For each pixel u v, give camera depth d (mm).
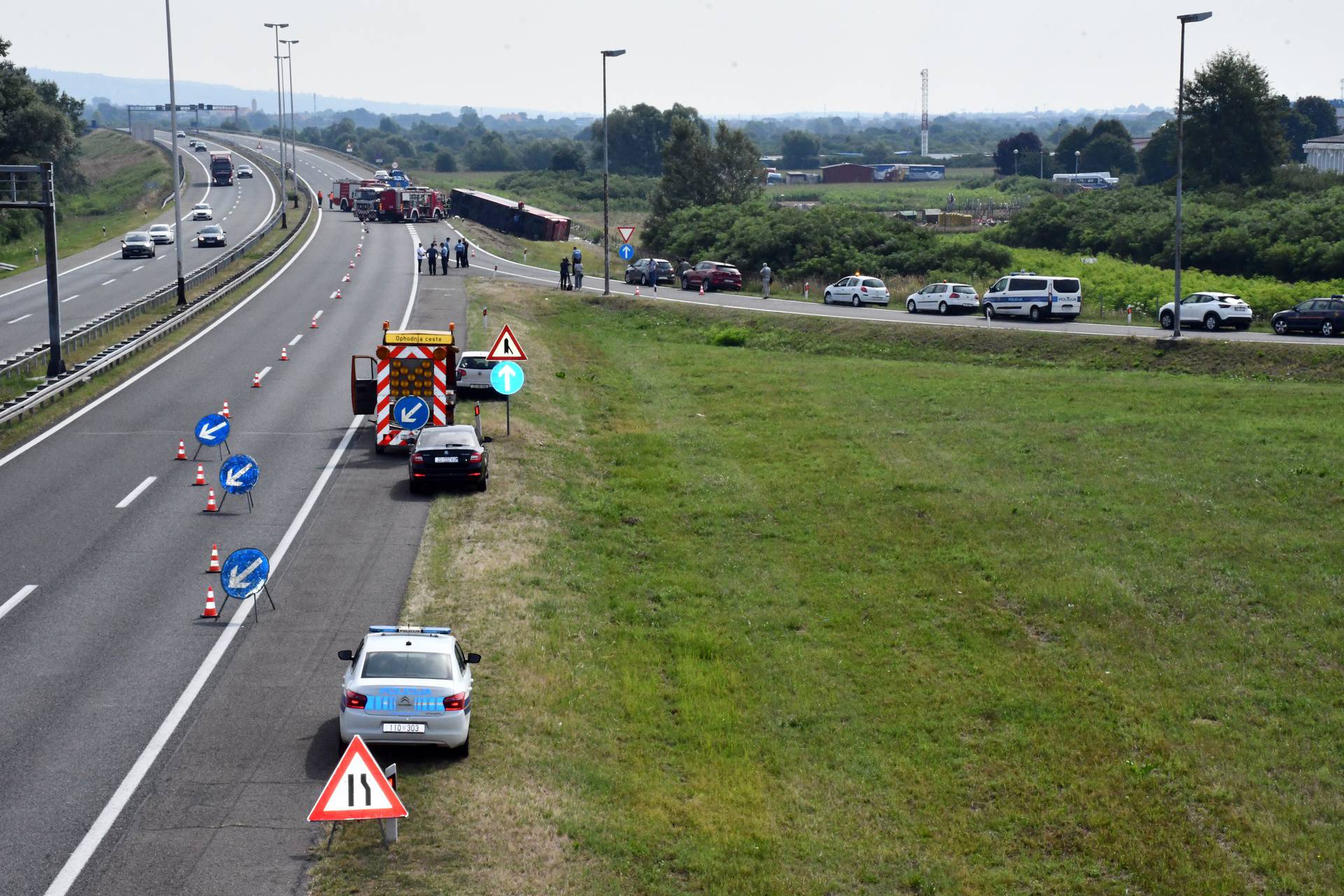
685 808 17125
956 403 45094
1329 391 44375
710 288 77438
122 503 29250
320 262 80812
